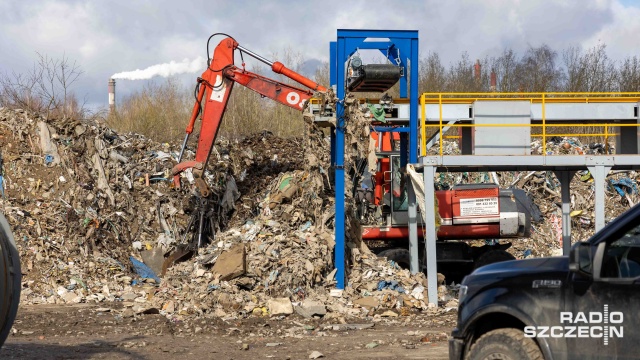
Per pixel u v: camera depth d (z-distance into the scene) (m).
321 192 20.19
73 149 24.08
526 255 25.16
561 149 30.00
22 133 23.67
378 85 18.98
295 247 18.67
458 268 21.83
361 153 18.44
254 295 17.27
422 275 18.95
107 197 23.50
